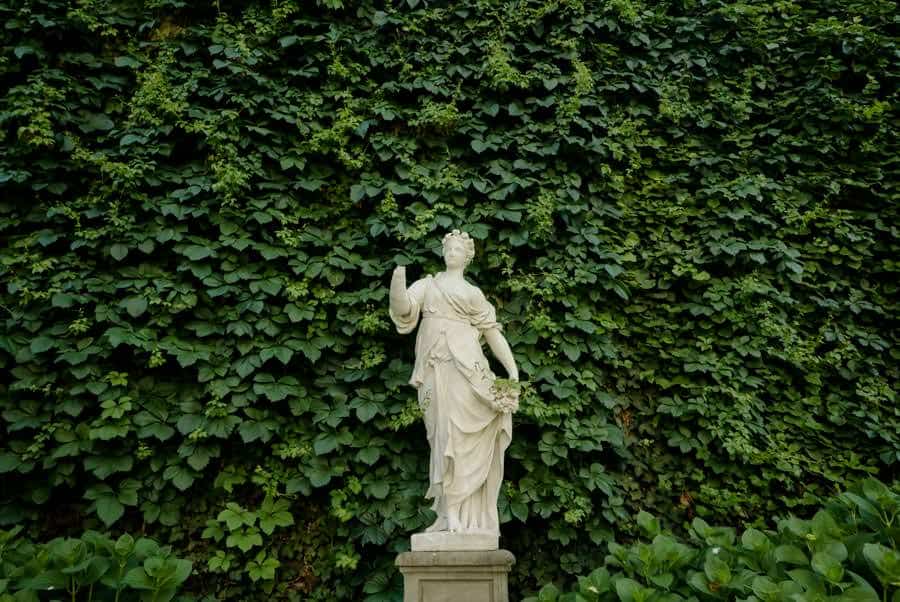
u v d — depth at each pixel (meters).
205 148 5.72
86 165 5.50
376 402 5.19
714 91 6.68
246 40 6.07
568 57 6.34
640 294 6.07
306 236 5.59
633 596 3.64
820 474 5.56
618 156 6.14
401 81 6.15
